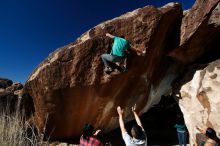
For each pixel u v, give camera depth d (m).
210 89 7.45
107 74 7.38
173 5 7.52
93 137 4.96
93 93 7.61
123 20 7.37
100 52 7.28
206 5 7.62
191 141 8.09
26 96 7.93
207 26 7.72
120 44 6.65
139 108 8.70
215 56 8.75
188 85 8.32
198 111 7.81
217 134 7.15
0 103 7.70
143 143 4.71
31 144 5.62
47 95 7.48
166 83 9.07
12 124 5.63
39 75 7.45
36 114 7.95
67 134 8.33
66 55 7.32
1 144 5.07
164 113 11.62
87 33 7.61
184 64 8.91
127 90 8.01
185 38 7.87
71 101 7.64
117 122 8.82
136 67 7.53
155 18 7.26
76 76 7.34
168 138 9.79
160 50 8.03
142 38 7.28
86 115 8.08
